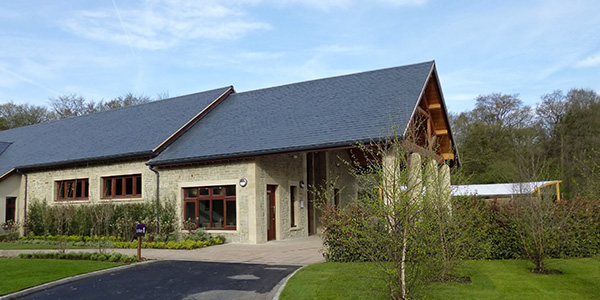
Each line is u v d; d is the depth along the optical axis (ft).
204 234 56.75
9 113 155.63
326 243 39.37
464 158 110.22
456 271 31.63
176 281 33.86
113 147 69.00
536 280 30.25
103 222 63.41
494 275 31.78
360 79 65.62
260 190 55.31
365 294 26.71
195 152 59.00
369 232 24.52
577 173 85.71
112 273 37.58
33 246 59.36
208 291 30.48
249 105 70.69
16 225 74.74
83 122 90.58
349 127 51.03
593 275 31.42
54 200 73.67
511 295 26.66
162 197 61.57
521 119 126.11
